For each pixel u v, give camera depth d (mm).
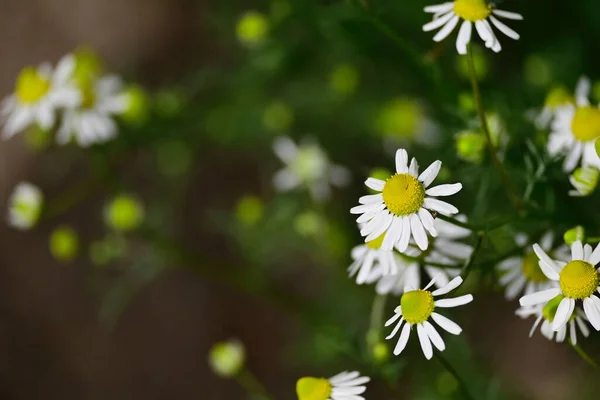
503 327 680
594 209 526
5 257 849
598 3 632
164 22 831
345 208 699
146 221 634
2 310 846
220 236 806
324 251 638
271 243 669
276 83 708
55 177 821
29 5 870
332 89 697
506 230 513
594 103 560
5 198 840
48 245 835
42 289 839
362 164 725
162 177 789
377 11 531
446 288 462
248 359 810
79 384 834
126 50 842
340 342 543
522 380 668
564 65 622
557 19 638
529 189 499
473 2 482
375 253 491
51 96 568
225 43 763
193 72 778
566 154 504
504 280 493
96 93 584
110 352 836
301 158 651
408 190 462
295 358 729
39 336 842
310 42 675
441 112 608
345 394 483
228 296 825
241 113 708
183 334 831
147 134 659
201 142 764
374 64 655
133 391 831
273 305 788
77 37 859
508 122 538
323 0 613
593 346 600
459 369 602
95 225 821
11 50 869
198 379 821
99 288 809
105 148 615
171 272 838
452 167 518
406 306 462
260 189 798
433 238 490
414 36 615
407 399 674
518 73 644
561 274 459
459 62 584
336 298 640
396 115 628
